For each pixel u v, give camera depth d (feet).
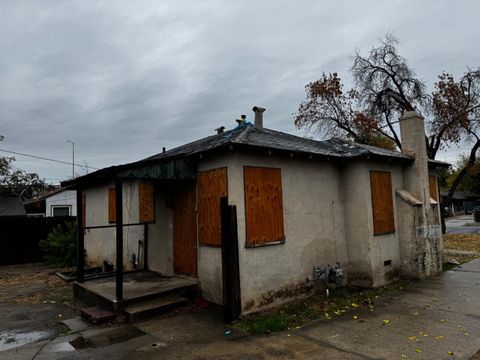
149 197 28.50
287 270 22.86
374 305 21.68
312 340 16.28
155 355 14.97
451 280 27.86
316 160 25.90
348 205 27.37
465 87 71.61
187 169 23.56
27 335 18.03
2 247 46.47
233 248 19.36
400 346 15.26
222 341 16.38
